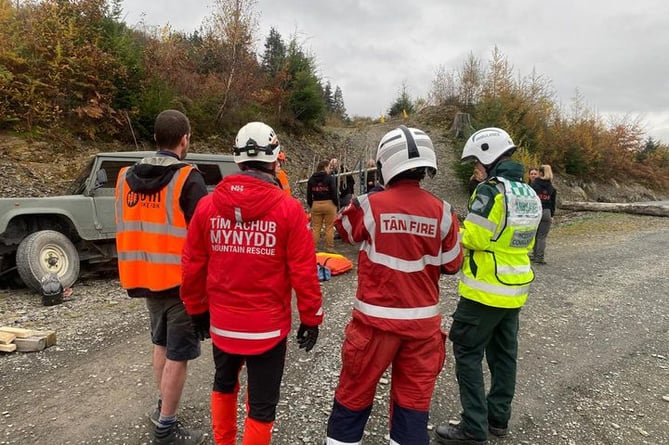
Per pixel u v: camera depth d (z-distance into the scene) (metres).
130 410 3.19
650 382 3.86
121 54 12.16
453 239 2.28
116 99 11.95
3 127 10.18
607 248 10.27
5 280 6.61
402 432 2.21
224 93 15.66
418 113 29.16
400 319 2.15
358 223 2.23
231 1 16.16
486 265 2.70
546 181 8.48
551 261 8.85
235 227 2.09
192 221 2.20
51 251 6.10
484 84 21.61
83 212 6.46
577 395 3.60
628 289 6.87
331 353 4.21
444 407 3.36
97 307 5.54
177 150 2.64
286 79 19.47
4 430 2.93
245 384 3.65
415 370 2.22
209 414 3.15
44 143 10.27
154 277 2.52
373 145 21.08
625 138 27.47
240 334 2.12
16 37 10.69
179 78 14.54
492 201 2.66
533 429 3.11
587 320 5.41
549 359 4.27
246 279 2.10
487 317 2.73
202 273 2.24
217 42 16.28
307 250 2.13
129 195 2.58
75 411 3.17
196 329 2.40
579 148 22.22
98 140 11.36
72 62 10.97
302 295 2.14
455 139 21.45
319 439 2.88
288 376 3.74
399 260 2.16
